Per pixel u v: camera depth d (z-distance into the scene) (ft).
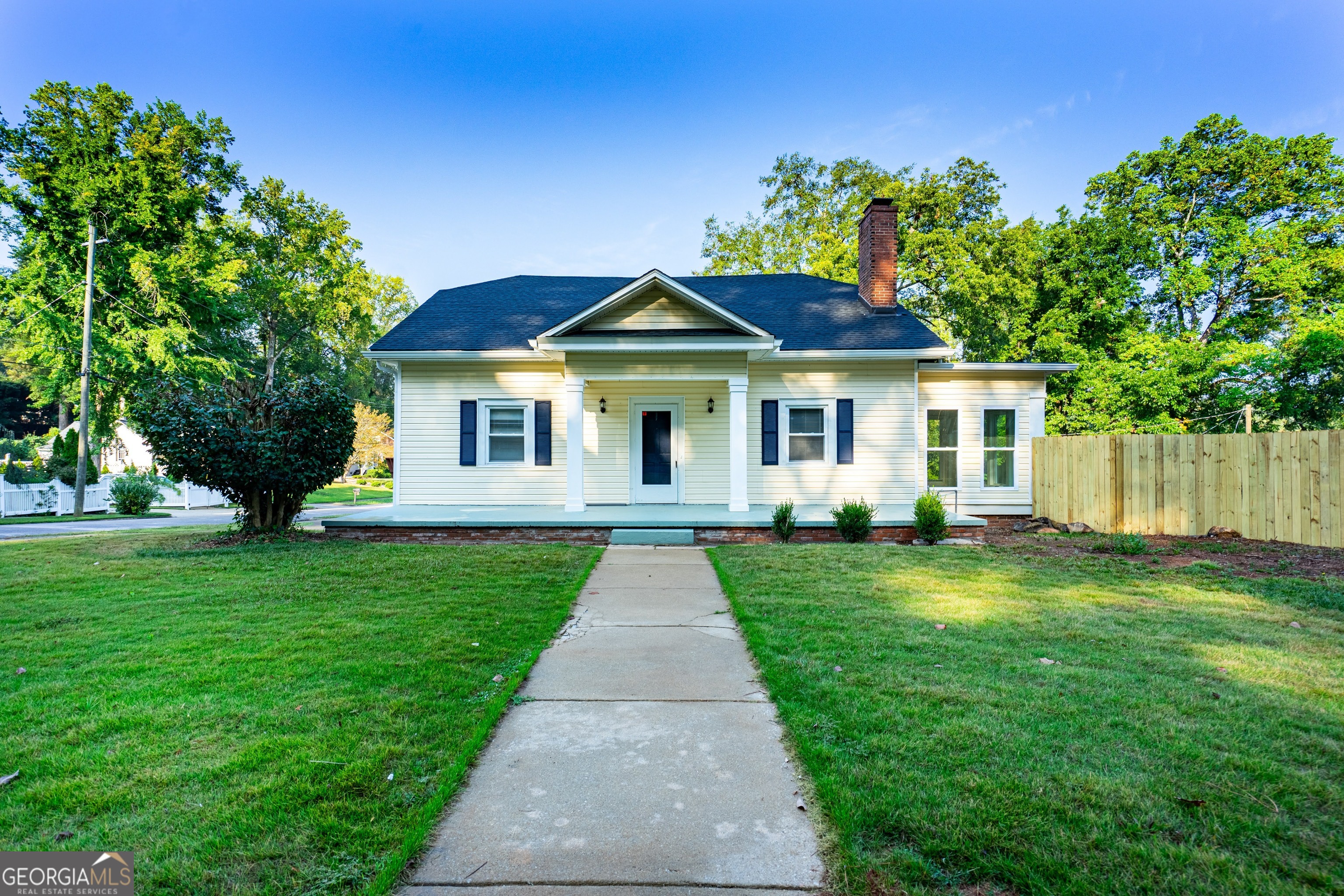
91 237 70.74
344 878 7.70
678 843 8.44
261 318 116.26
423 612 19.65
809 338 44.32
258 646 16.29
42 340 76.13
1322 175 75.46
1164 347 75.77
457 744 11.02
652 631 18.26
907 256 85.97
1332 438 29.76
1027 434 45.96
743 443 39.55
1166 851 8.13
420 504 43.73
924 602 20.90
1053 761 10.32
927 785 9.61
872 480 43.91
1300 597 21.35
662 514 38.17
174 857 8.08
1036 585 23.31
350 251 123.34
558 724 12.10
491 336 44.47
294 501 36.45
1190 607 20.20
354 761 10.34
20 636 17.13
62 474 75.15
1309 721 11.85
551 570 26.32
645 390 44.50
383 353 42.09
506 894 7.47
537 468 43.96
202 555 29.76
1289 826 8.69
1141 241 79.00
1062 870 7.76
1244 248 74.59
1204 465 35.53
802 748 10.81
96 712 12.24
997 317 82.94
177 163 94.22
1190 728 11.53
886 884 7.59
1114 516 39.19
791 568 26.53
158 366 80.07
